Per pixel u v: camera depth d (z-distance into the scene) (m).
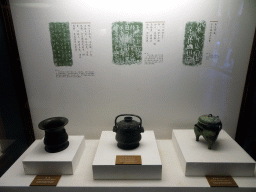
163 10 1.72
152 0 1.70
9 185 1.49
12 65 1.83
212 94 1.97
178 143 1.79
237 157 1.58
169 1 1.70
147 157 1.58
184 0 1.69
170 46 1.82
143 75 1.93
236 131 2.08
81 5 1.72
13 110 1.95
